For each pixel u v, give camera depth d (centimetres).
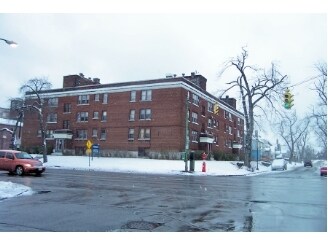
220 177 2962
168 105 4694
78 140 5419
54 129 5712
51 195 1430
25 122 6016
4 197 1323
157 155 4594
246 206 1220
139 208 1147
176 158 4466
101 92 5291
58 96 5731
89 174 2744
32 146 5800
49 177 2308
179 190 1700
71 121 5544
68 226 870
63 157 4797
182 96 4681
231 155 5791
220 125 6178
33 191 1530
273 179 2806
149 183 2062
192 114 4997
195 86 5100
